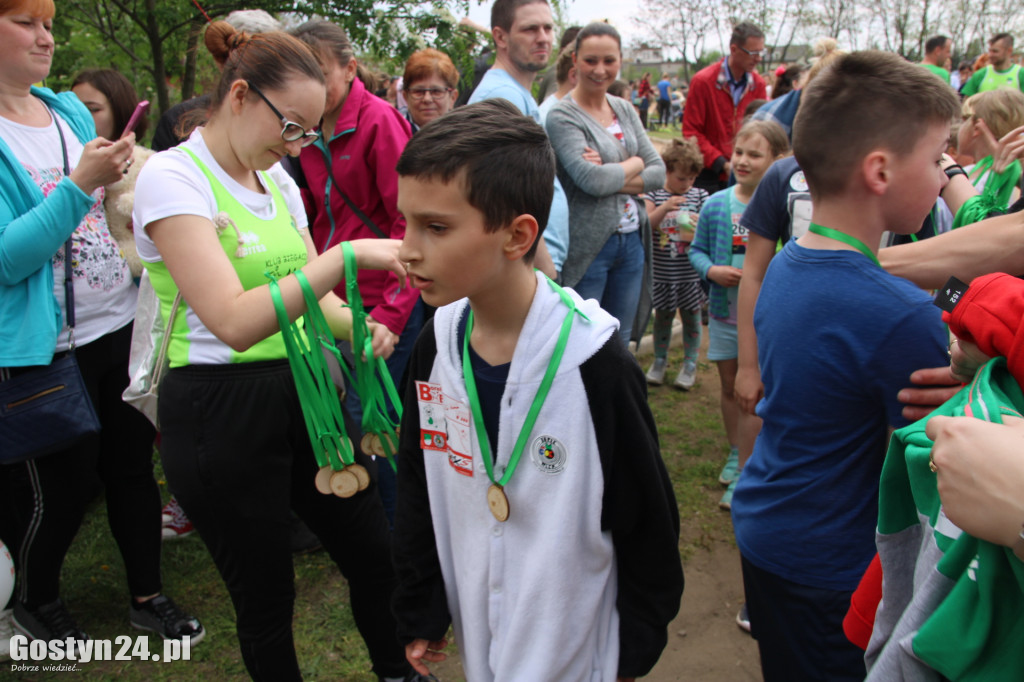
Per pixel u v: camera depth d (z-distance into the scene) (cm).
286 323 149
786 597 158
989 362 99
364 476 173
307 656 244
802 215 248
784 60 2572
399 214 265
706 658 251
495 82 304
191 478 174
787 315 150
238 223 165
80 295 229
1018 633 89
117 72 297
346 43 253
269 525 180
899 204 142
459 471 133
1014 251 143
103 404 244
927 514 105
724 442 397
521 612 128
